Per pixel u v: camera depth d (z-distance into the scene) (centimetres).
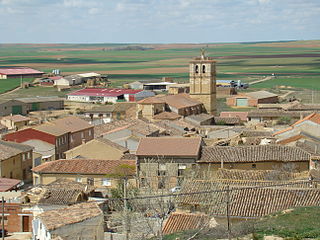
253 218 6356
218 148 10419
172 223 6325
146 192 6962
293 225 5600
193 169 9588
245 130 15150
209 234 5688
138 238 6091
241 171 8619
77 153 12250
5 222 7612
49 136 13750
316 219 5788
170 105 19112
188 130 16700
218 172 8600
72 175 10288
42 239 6166
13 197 8225
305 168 9750
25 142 13812
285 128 14075
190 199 6812
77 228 6122
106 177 10131
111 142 12644
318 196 6725
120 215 6675
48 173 10356
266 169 9788
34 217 7031
